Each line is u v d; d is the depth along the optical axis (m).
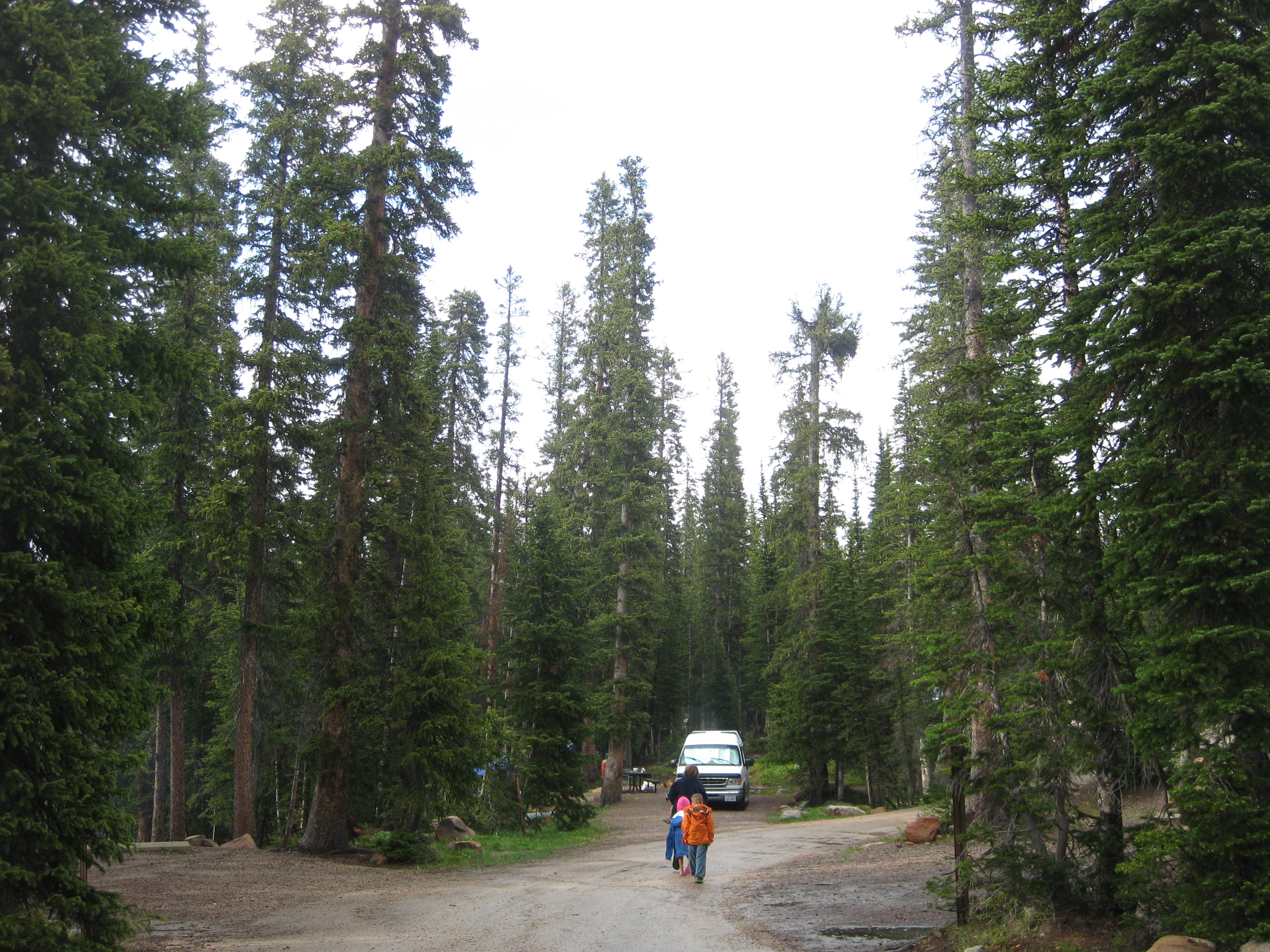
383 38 18.84
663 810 30.97
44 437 7.42
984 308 15.78
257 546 20.53
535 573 25.75
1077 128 8.77
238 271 20.89
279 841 25.25
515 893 13.27
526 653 25.16
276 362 20.34
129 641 7.66
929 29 17.22
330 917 11.17
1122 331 7.61
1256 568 6.89
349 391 18.12
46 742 7.03
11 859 6.80
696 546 63.25
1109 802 8.51
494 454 38.31
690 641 59.66
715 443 60.03
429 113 18.86
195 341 21.14
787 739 32.81
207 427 21.27
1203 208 7.80
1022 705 9.06
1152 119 8.03
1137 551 7.40
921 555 11.79
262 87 20.92
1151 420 7.74
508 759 23.52
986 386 11.07
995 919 8.98
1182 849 7.18
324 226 17.58
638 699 35.41
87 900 7.14
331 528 17.59
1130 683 8.17
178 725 22.47
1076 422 8.21
